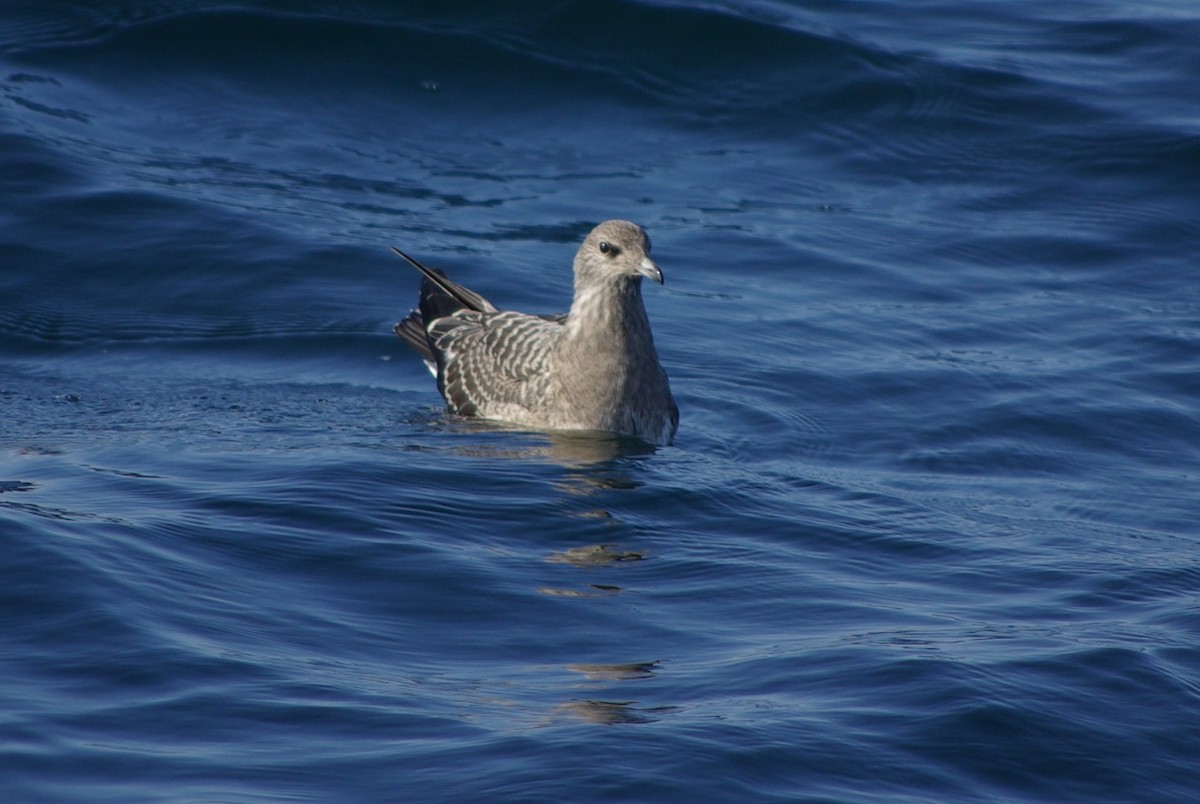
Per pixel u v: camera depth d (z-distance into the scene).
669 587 10.00
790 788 7.35
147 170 18.33
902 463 13.04
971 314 16.31
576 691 8.33
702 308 16.36
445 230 17.75
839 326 15.99
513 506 11.32
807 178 19.38
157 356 15.16
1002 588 10.21
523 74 20.92
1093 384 14.59
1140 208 18.59
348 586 9.62
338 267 16.80
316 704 7.99
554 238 17.80
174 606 9.02
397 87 20.61
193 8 21.16
